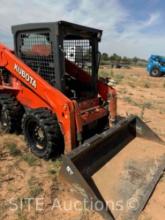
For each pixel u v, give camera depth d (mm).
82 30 3908
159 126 6164
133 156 4008
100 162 3637
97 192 3150
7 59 4547
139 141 4469
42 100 4199
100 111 4402
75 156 3186
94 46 4340
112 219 2807
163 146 4398
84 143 3445
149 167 3812
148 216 3016
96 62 4406
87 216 2951
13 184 3498
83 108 4246
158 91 12414
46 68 4020
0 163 4000
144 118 6816
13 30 4301
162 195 3391
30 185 3482
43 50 3951
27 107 4660
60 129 3885
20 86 4645
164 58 19750
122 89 11992
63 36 3668
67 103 3596
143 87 13609
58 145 3994
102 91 4625
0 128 5164
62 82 3828
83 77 4629
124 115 6926
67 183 3203
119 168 3672
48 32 3729
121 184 3383
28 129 4242
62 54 3725
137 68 31250
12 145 4504
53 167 3916
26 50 4270
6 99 4805
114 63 32438
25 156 4203
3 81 5172
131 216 2906
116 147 4078
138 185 3422
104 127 4688
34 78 4059
